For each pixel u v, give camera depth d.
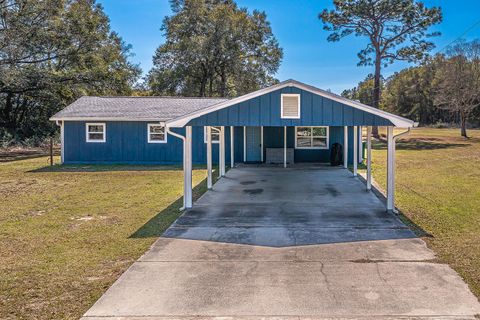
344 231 7.37
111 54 31.11
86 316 4.18
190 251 6.30
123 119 18.75
